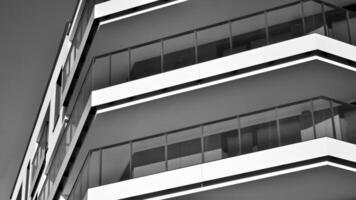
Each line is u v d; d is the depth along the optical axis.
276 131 16.88
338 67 17.52
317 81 17.86
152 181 17.72
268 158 16.70
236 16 19.33
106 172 18.39
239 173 16.91
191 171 17.41
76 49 22.45
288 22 17.98
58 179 21.94
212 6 19.12
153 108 18.81
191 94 18.34
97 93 19.14
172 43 19.14
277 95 18.16
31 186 27.83
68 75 23.50
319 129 16.56
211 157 17.34
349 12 18.33
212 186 17.14
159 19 19.58
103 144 20.14
